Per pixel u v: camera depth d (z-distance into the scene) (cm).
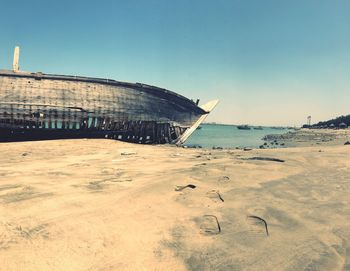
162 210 468
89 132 2800
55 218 413
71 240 347
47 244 334
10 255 305
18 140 2562
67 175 803
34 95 2567
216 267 299
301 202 524
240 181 663
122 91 2984
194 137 5362
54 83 2695
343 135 4650
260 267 298
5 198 520
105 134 2891
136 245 346
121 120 2925
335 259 310
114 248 336
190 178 664
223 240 364
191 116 3544
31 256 306
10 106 2459
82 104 2727
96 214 434
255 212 468
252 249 339
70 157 1499
